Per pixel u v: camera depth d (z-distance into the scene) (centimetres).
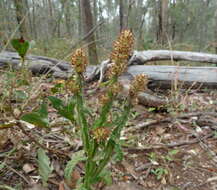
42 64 259
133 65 261
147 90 223
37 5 441
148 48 523
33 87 172
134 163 129
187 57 278
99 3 1109
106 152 81
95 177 86
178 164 131
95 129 75
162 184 115
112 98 77
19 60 261
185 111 198
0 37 292
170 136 159
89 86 235
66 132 145
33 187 102
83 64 72
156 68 254
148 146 145
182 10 1088
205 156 138
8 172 110
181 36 1171
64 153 120
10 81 165
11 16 496
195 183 117
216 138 157
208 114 189
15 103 168
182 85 249
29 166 114
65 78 252
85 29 497
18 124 106
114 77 75
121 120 79
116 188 108
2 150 120
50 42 579
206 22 1309
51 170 103
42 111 104
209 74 248
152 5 871
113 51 75
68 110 90
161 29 790
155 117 182
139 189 110
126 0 990
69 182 104
